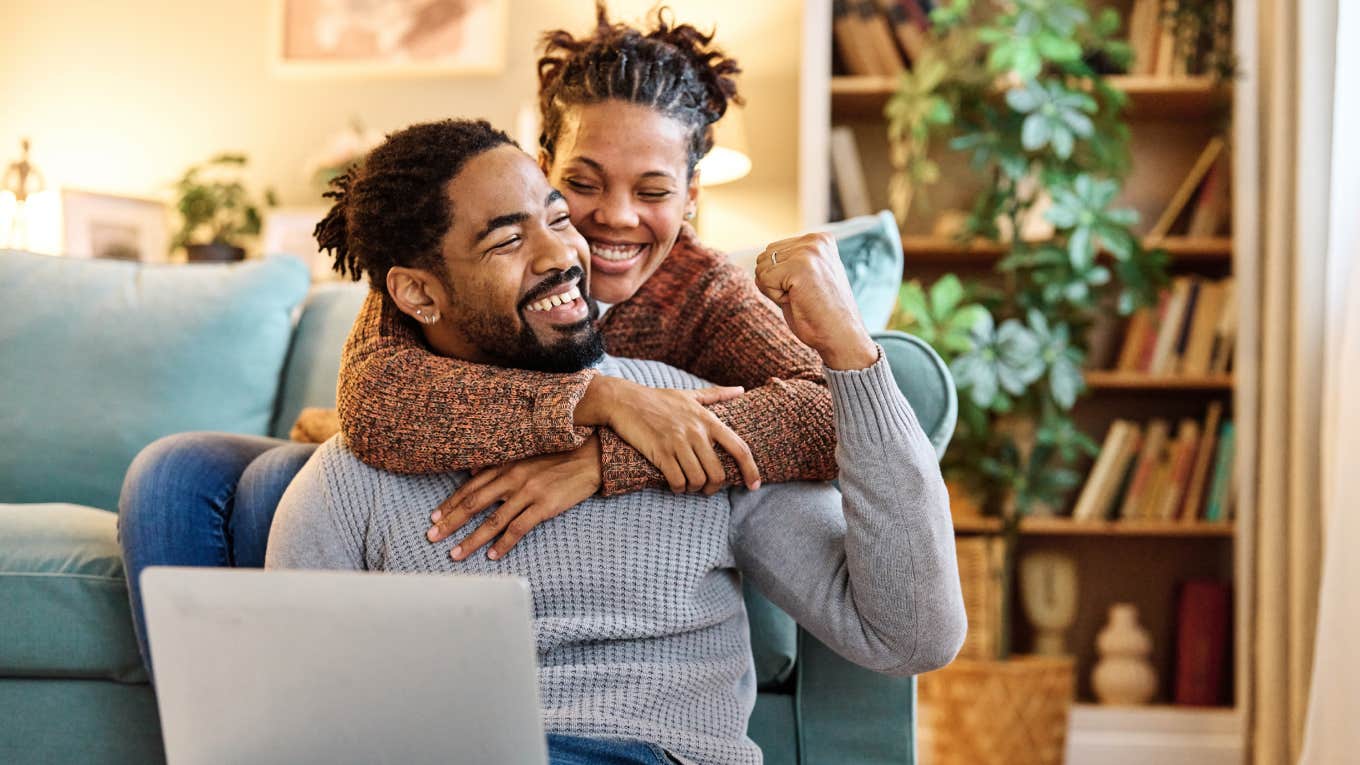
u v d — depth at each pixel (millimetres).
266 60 3705
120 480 2113
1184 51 2922
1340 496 2068
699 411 1115
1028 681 2674
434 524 1097
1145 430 3084
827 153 3064
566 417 1075
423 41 3648
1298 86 2510
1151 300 2869
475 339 1137
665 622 1079
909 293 2826
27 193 3520
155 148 3730
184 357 2178
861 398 1058
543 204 1115
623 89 1303
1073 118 2768
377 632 772
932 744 2705
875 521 1058
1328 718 2029
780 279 1077
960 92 2924
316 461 1153
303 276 2357
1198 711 2803
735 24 3500
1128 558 3123
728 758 1066
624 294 1379
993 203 2918
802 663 1439
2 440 2105
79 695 1567
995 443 2873
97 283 2250
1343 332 2309
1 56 3789
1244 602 2705
